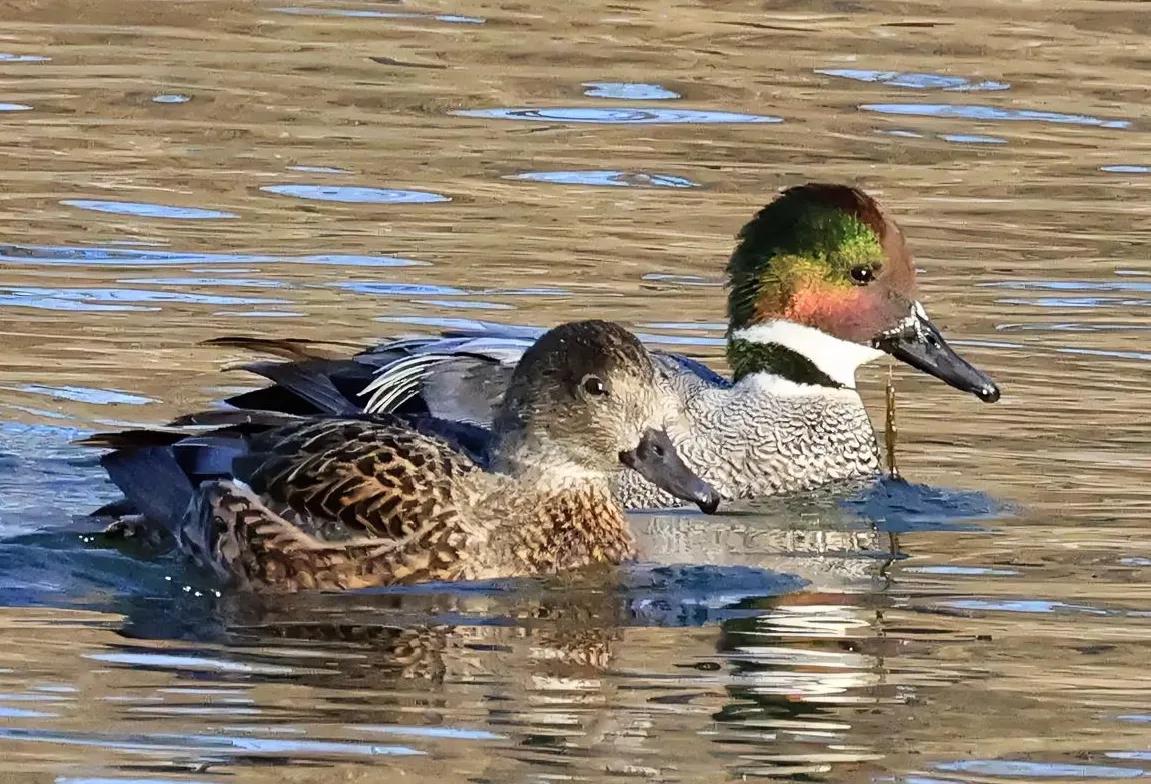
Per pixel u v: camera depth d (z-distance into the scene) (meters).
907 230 18.64
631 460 12.63
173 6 24.48
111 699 10.01
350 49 23.11
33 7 24.22
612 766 9.27
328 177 19.69
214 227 18.41
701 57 23.06
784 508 14.60
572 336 12.72
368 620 11.43
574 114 21.41
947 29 23.97
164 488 12.86
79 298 16.81
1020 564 12.53
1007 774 9.27
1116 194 19.58
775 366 15.55
